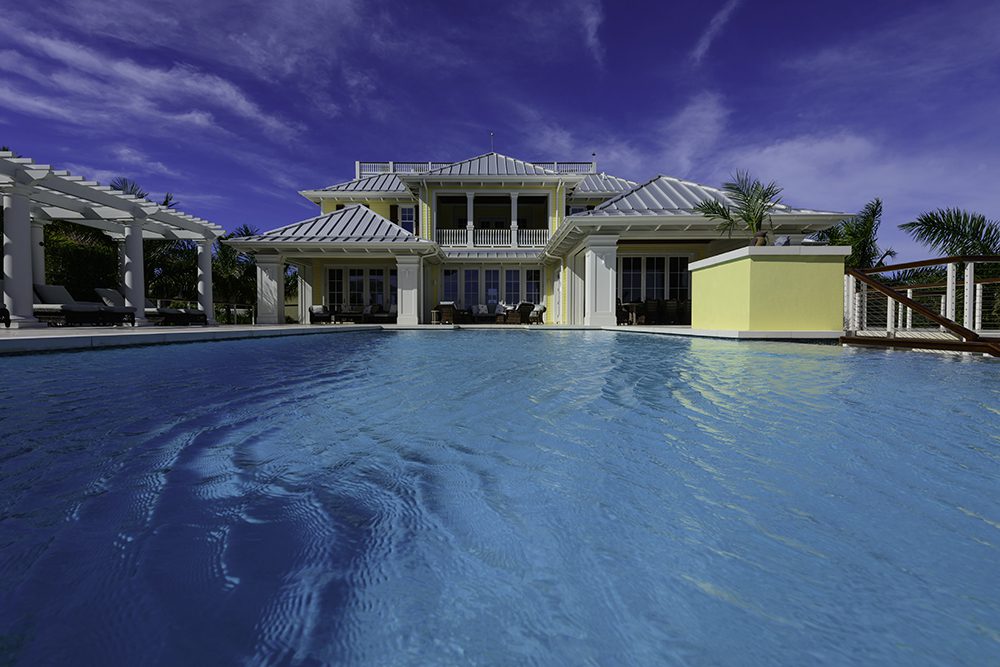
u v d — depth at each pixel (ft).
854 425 9.39
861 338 24.18
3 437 8.64
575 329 44.98
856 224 50.24
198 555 4.78
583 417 10.37
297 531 5.32
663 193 47.55
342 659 3.49
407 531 5.35
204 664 3.40
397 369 17.98
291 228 53.52
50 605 3.94
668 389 13.42
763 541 5.06
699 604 4.07
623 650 3.57
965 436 8.59
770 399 11.85
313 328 39.91
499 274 66.49
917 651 3.51
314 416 10.50
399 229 53.78
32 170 33.22
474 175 62.28
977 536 5.08
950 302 22.30
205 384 14.30
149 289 76.64
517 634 3.75
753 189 39.11
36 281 45.06
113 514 5.66
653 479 6.77
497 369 17.83
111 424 9.59
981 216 35.76
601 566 4.66
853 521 5.46
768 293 26.78
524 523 5.54
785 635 3.69
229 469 7.21
